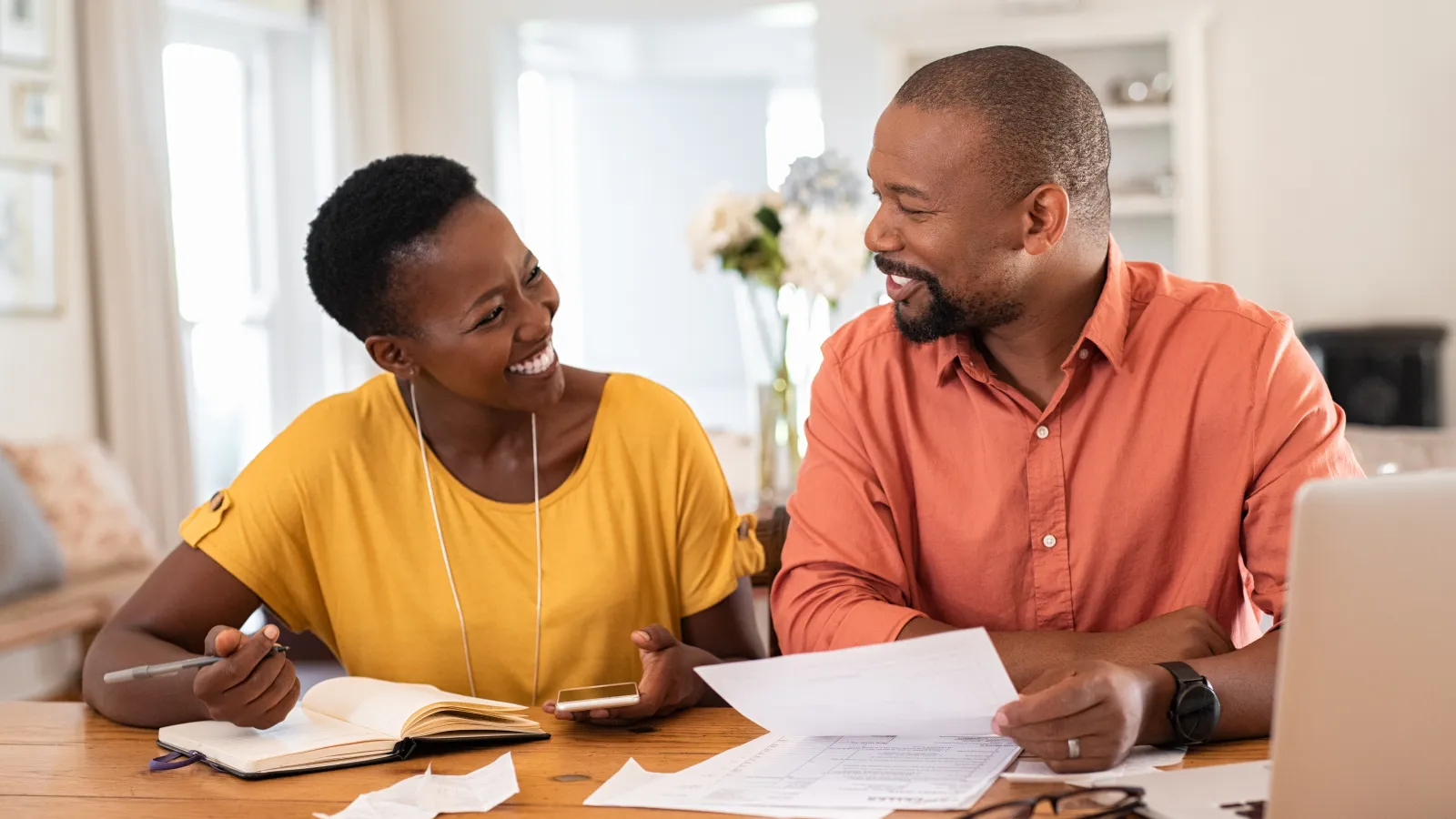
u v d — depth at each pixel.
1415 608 0.84
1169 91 5.65
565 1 6.41
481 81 6.51
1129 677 1.06
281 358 5.96
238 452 5.71
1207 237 5.72
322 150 5.91
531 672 1.53
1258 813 0.94
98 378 4.64
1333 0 5.66
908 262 1.34
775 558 1.89
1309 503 0.83
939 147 1.29
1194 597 1.41
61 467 3.88
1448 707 0.85
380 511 1.54
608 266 7.45
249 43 5.75
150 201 4.70
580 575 1.52
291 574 1.56
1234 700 1.13
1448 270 5.62
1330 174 5.72
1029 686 1.09
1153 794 0.99
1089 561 1.43
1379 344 5.34
